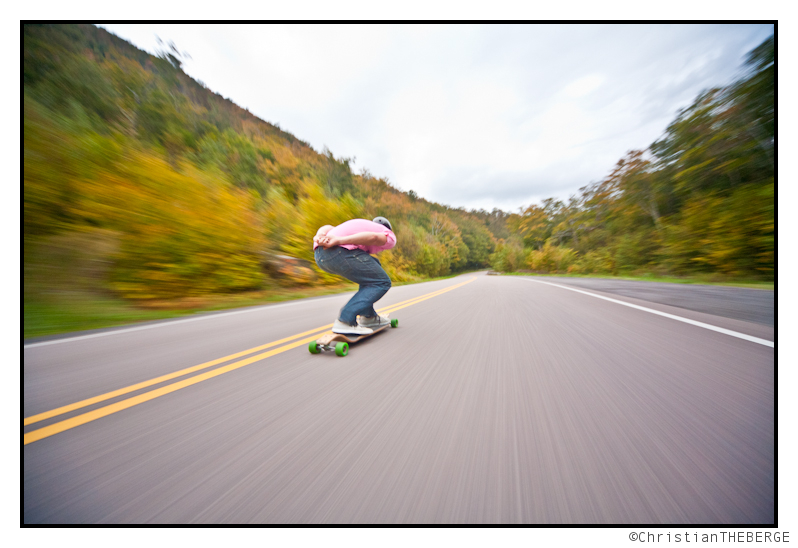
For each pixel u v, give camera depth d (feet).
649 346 9.14
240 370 7.77
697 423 4.65
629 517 3.13
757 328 11.01
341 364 8.20
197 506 3.36
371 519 3.23
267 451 4.25
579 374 6.95
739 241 42.57
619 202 103.45
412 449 4.22
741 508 3.14
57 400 6.00
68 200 20.79
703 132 62.34
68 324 14.24
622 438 4.30
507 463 3.85
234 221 30.17
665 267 61.16
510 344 9.85
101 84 121.19
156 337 11.82
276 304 23.57
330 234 9.53
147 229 23.11
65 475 3.77
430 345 10.02
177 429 4.86
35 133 19.75
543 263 141.38
